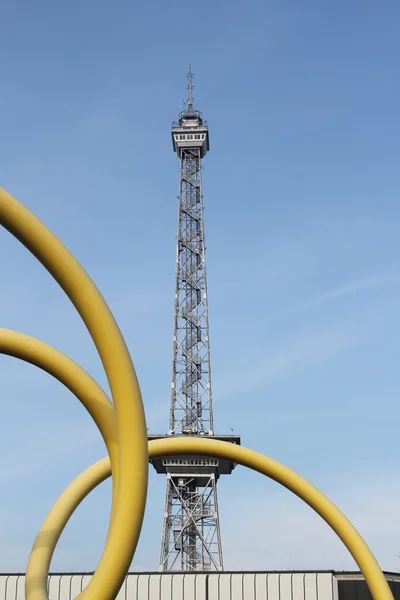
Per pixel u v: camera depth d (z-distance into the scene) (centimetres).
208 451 3344
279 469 3381
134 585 4875
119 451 2464
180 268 16550
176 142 17088
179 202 16938
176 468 14625
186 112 17400
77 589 4853
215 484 14525
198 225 16800
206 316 16238
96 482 3117
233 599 4819
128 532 2438
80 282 2423
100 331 2439
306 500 3391
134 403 2452
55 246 2406
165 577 4875
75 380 2692
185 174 17088
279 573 4850
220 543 14038
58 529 2962
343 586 4888
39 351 2691
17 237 2400
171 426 15512
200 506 14338
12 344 2684
